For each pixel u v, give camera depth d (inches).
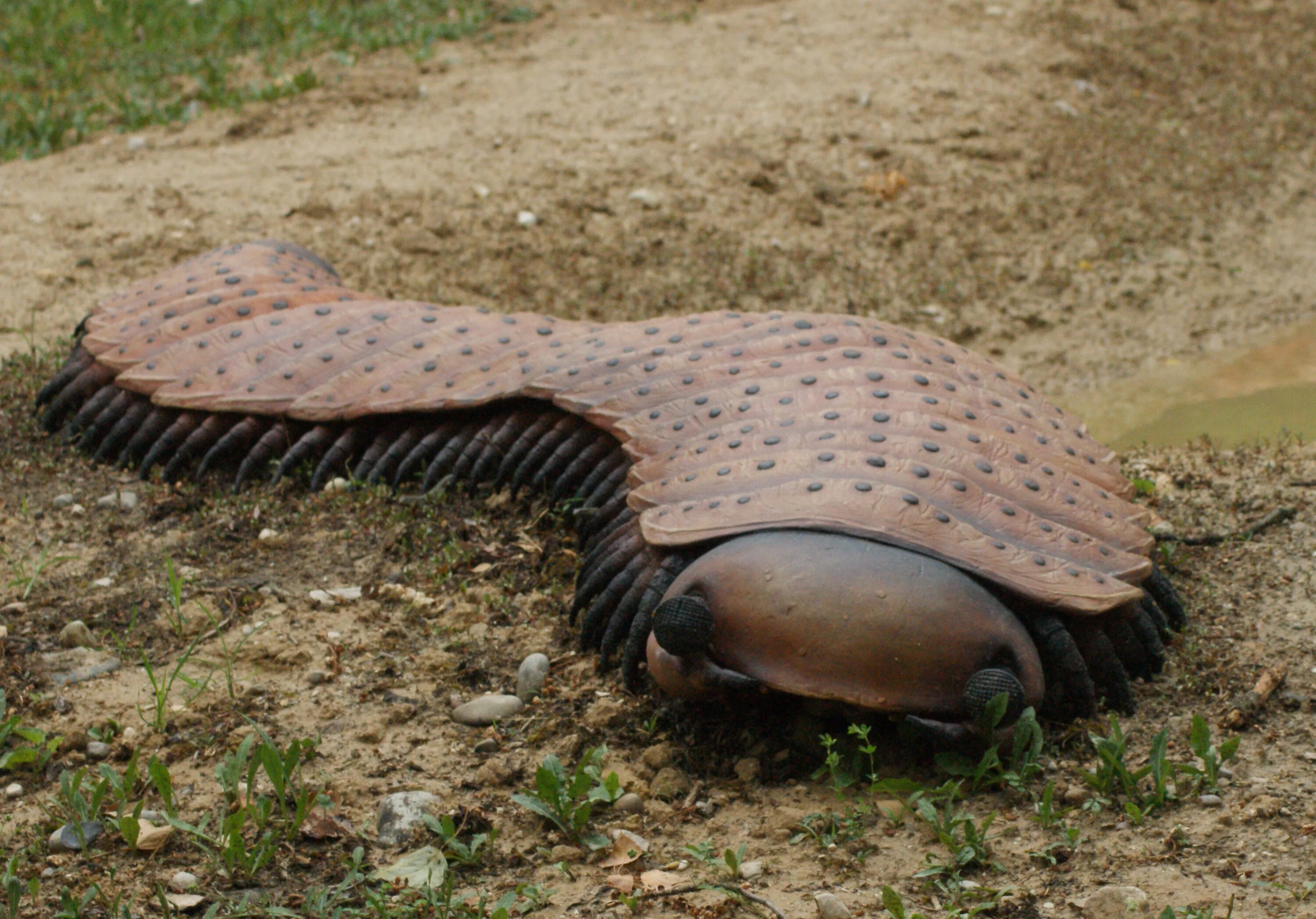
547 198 369.4
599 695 178.4
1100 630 168.9
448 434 232.5
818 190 387.2
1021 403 203.6
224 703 173.6
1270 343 343.9
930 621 150.4
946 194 395.5
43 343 295.1
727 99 431.8
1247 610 198.5
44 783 157.8
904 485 169.0
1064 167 419.8
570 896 139.6
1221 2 571.5
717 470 178.9
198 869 142.5
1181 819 149.2
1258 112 489.1
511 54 476.4
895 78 454.6
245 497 231.6
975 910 132.6
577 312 331.3
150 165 382.6
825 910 133.7
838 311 341.1
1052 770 159.3
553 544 216.5
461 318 240.7
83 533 219.9
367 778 160.1
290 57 470.3
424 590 204.8
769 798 157.2
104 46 484.7
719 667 155.7
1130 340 345.4
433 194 366.3
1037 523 170.9
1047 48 498.6
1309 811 148.6
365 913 135.3
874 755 161.6
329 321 242.7
